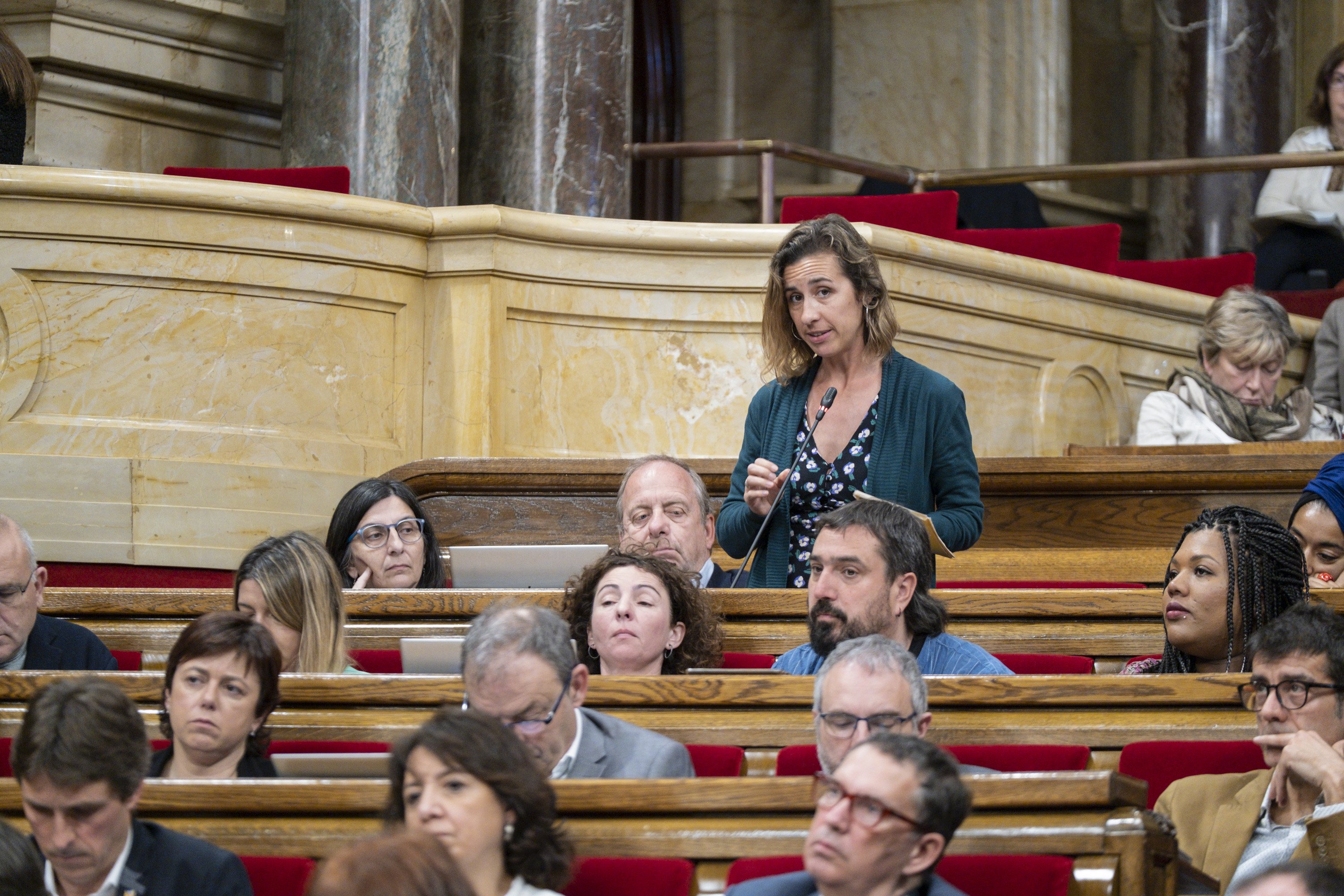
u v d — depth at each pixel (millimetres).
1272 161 21844
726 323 18250
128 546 16984
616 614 10641
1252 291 17547
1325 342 19234
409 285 18094
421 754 7430
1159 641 12109
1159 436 17250
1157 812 9016
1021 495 16812
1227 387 17375
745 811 8062
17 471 16953
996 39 31375
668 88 33062
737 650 11906
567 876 7551
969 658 10336
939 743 9727
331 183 19469
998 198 25469
